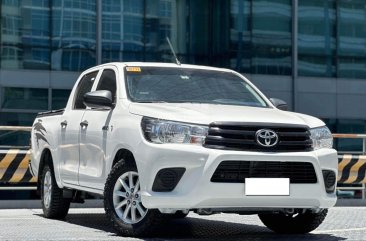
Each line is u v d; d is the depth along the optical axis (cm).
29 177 1260
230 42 2802
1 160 1247
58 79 2639
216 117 746
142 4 2720
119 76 877
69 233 847
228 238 830
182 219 1066
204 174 719
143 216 766
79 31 2664
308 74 2869
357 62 2917
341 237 848
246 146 736
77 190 967
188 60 2769
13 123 2595
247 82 941
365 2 2916
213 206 729
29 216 1087
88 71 984
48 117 1056
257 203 738
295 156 745
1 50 2588
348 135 1434
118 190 799
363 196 1477
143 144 756
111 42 2686
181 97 859
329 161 779
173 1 2758
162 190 738
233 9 2803
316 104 2880
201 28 2784
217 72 938
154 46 2736
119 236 803
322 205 771
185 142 738
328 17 2888
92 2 2673
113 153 812
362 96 2923
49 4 2636
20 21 2611
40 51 2628
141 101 835
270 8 2834
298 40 2862
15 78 2600
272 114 795
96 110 894
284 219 885
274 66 2834
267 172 737
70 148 942
